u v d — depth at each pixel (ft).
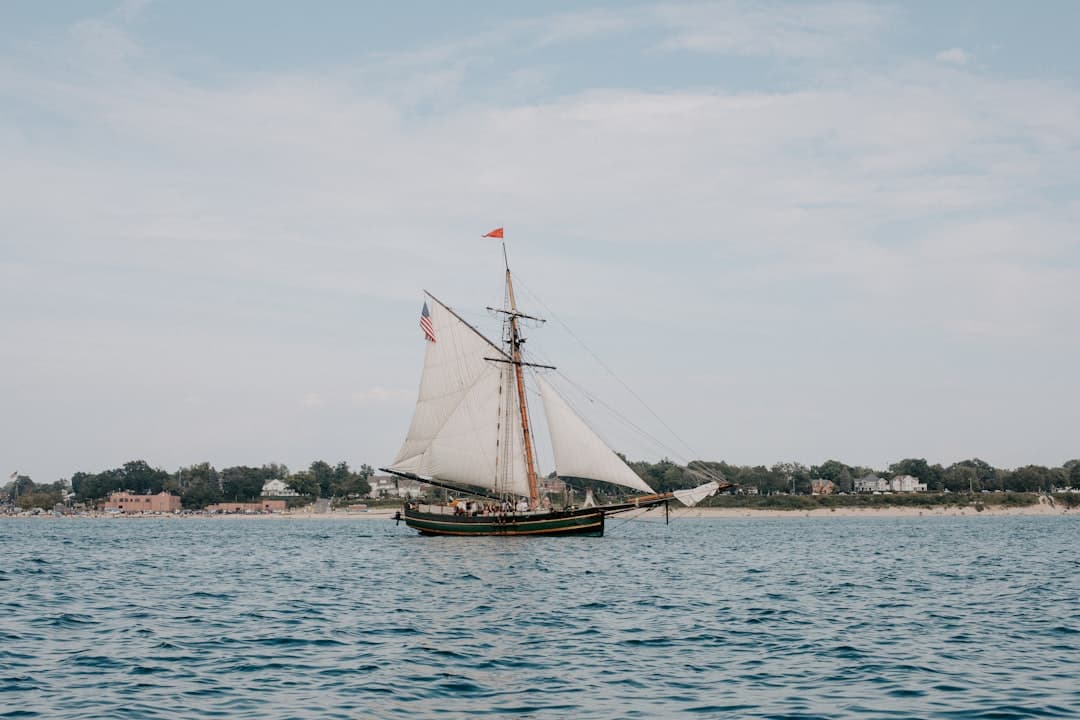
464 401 363.76
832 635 126.21
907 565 261.03
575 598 172.14
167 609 156.25
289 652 113.50
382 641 121.90
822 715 82.17
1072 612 147.84
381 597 174.81
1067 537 469.16
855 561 279.90
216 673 100.68
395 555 299.38
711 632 129.39
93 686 93.97
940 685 93.76
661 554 303.89
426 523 383.04
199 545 412.98
